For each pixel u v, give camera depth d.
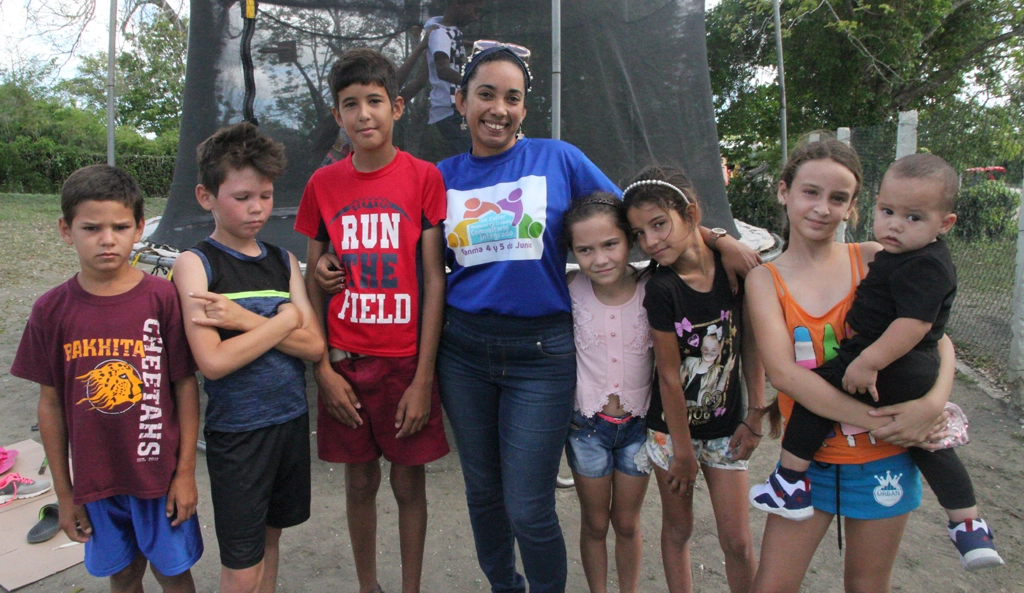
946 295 1.63
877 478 1.79
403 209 2.18
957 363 5.34
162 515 2.02
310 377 5.59
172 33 15.61
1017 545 2.96
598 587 2.35
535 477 2.11
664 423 2.11
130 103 30.56
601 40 4.70
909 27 11.98
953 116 6.26
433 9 4.45
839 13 12.27
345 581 2.73
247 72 4.60
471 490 2.29
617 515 2.29
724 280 2.05
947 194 1.59
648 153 4.89
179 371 2.00
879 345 1.65
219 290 2.01
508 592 2.41
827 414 1.75
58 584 2.72
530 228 2.06
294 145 4.68
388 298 2.20
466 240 2.13
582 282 2.24
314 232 2.32
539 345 2.10
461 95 2.19
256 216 2.03
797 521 1.86
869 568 1.87
